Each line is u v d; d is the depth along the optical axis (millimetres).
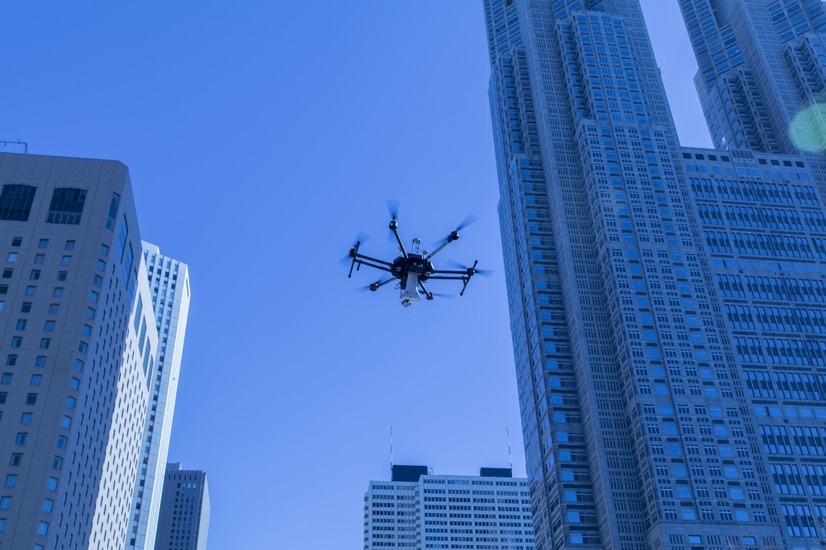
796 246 195250
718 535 146250
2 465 126312
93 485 145875
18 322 138750
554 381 175750
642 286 175750
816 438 165750
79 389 136000
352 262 44188
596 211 188500
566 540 157000
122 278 159875
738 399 167375
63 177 154375
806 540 151000
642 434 157250
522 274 196500
